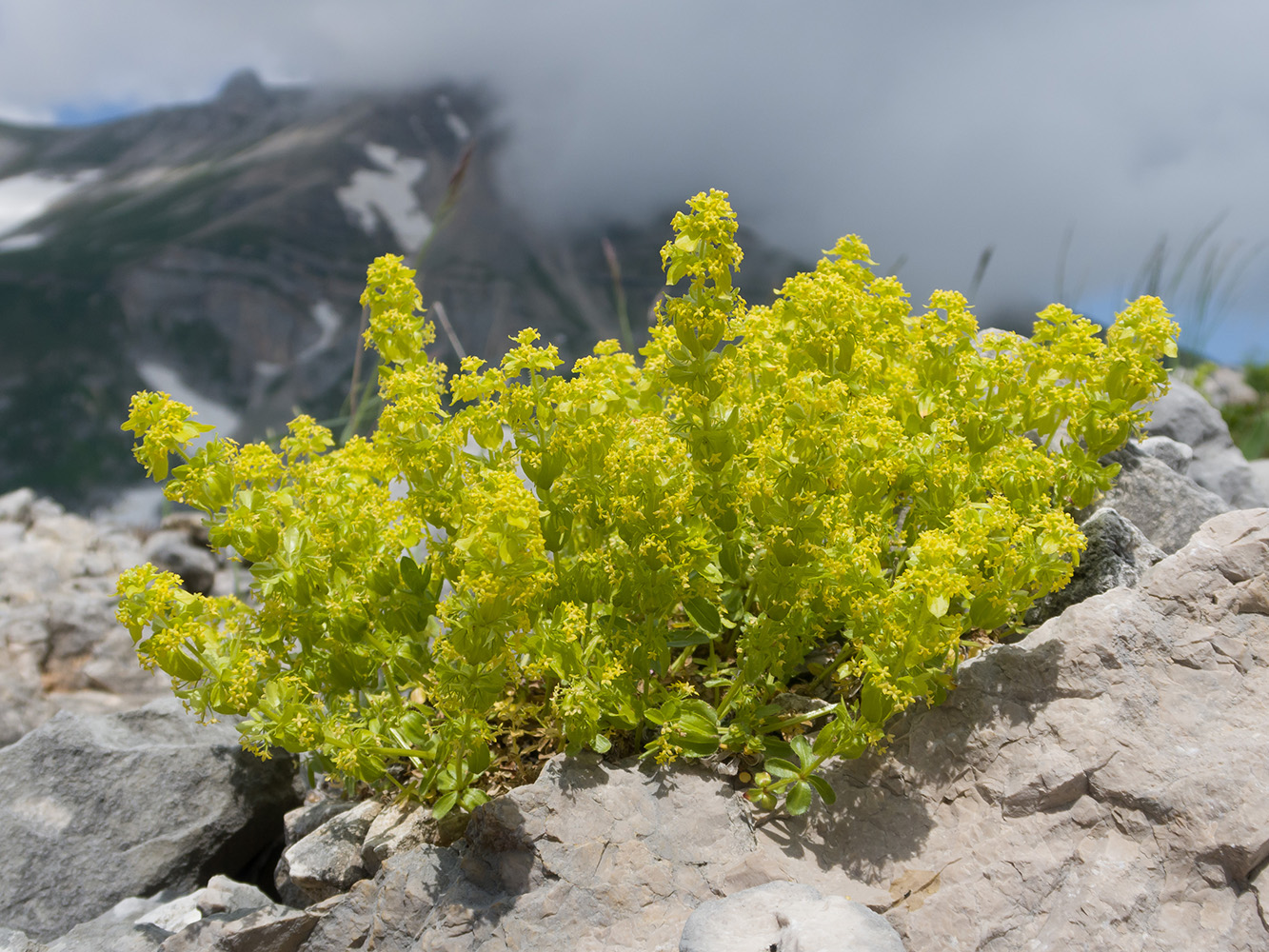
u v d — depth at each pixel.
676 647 3.26
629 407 2.83
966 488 2.88
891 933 2.00
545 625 2.47
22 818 3.41
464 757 2.56
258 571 2.67
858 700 2.97
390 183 114.75
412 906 2.44
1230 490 4.84
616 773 2.61
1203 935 2.12
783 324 2.80
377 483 2.98
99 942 2.87
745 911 2.15
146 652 2.57
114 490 71.62
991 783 2.51
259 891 3.19
